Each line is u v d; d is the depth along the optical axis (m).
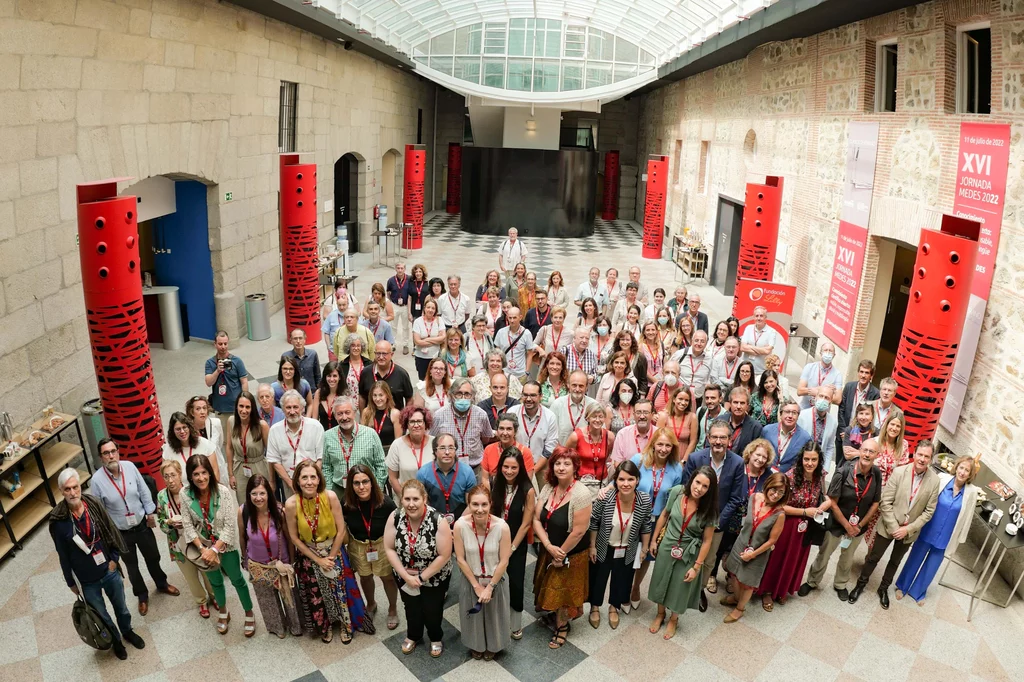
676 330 8.46
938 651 5.17
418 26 20.05
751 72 14.50
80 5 7.09
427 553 4.59
